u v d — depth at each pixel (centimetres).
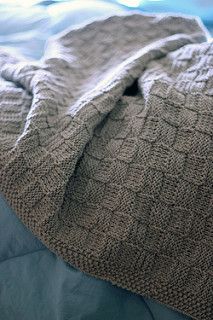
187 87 51
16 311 49
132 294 45
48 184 45
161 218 43
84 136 48
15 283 49
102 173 47
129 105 53
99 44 74
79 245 45
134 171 45
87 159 49
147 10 98
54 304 46
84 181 48
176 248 44
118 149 48
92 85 62
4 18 86
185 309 43
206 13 94
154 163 45
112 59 71
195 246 43
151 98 49
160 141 46
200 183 43
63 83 60
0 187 47
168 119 47
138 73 58
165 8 96
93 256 44
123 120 52
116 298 45
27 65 61
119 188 45
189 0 93
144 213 44
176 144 45
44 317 47
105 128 52
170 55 62
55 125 50
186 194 43
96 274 44
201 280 42
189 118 47
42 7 95
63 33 75
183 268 43
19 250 50
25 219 46
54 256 48
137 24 77
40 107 50
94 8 89
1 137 49
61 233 45
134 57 61
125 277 44
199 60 57
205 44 60
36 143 47
